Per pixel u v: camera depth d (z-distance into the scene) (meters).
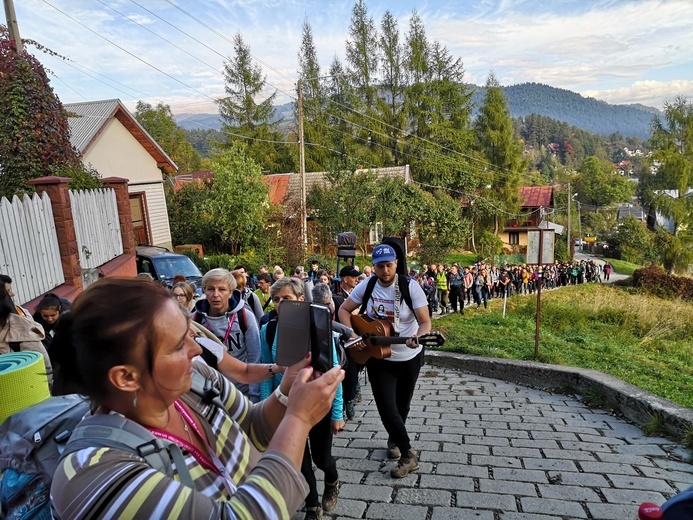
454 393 6.60
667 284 28.27
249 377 2.24
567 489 3.68
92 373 1.02
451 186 44.78
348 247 9.77
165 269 12.89
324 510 3.52
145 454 1.01
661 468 3.99
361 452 4.56
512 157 46.53
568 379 6.52
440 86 45.72
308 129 42.59
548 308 14.95
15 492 1.52
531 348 8.73
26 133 10.69
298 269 10.59
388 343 3.96
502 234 50.09
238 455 1.28
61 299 4.88
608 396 5.66
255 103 42.09
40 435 1.56
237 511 0.94
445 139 45.16
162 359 1.04
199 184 27.91
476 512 3.42
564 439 4.70
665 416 4.74
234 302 4.01
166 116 54.12
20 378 2.11
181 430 1.18
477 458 4.30
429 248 30.56
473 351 8.20
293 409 1.14
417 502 3.59
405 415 4.35
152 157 20.45
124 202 12.24
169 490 0.93
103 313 1.00
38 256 7.52
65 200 8.24
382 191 29.11
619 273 48.03
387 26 45.00
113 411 1.07
